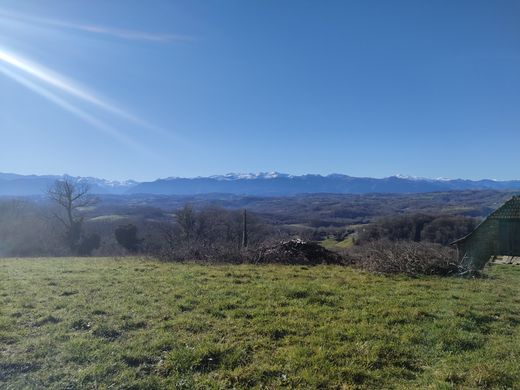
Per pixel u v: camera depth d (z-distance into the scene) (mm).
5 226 50844
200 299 10711
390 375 6441
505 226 26531
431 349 7508
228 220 50938
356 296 11461
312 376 6219
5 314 9156
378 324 8766
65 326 8320
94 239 52594
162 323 8594
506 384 6082
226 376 6227
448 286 13703
